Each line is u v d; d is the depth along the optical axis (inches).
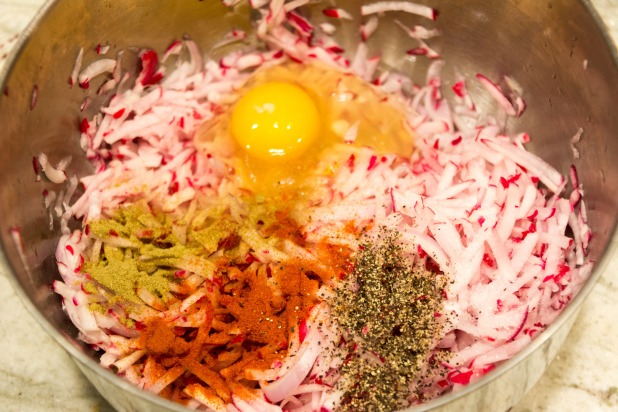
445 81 14.1
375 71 14.4
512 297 11.7
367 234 12.2
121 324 11.7
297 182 13.5
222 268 12.0
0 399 11.7
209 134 13.9
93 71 12.9
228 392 11.1
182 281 11.9
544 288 11.9
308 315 11.4
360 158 13.4
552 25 12.1
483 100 13.9
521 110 13.4
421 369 11.1
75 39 12.3
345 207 12.6
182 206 13.2
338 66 14.4
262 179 13.6
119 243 12.4
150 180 13.4
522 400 11.6
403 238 12.0
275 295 11.7
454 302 11.6
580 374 11.7
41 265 11.8
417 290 11.5
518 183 12.8
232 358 11.5
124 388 9.8
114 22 12.8
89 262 12.2
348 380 11.0
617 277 12.4
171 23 13.5
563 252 12.2
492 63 13.4
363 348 11.2
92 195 13.0
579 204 12.3
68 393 11.7
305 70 14.4
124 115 13.7
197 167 13.7
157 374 11.3
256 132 13.7
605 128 11.6
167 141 13.8
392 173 13.2
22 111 11.6
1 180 11.1
